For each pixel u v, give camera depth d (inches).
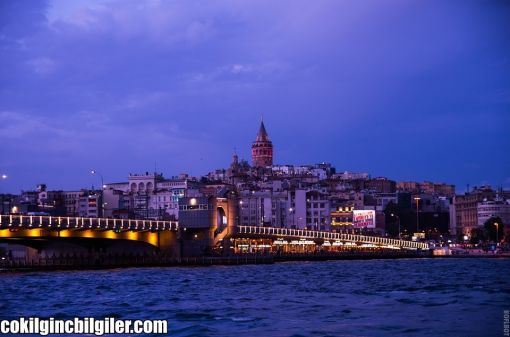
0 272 7352.4
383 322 3398.1
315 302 4224.9
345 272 7381.9
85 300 4434.1
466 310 3796.8
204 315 3666.3
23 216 7386.8
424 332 3144.7
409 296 4539.9
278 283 5743.1
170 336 3083.2
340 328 3238.2
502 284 5492.1
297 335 3063.5
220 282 5871.1
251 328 3250.5
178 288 5270.7
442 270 7785.4
